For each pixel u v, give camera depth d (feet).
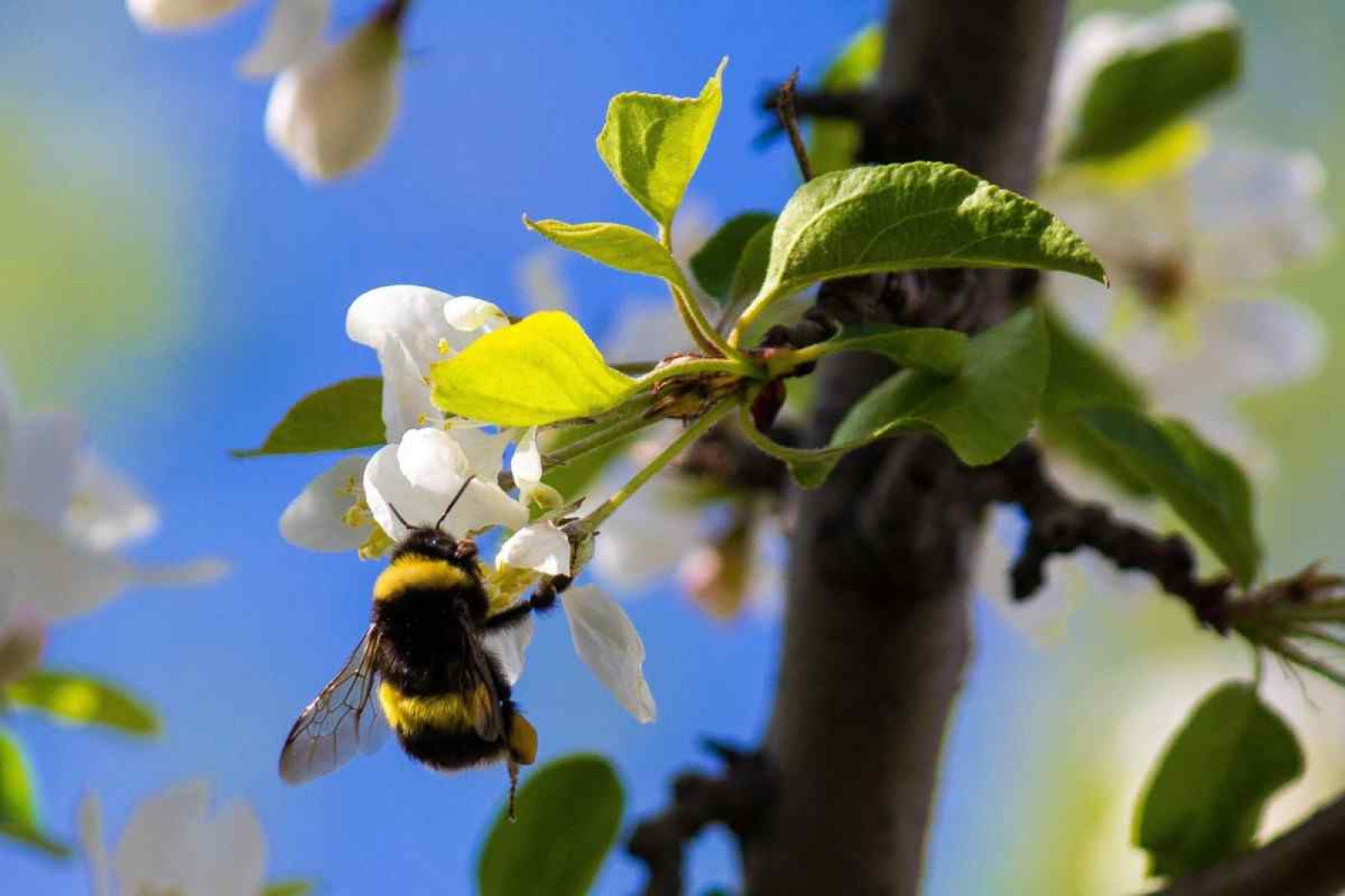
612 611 1.30
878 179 1.25
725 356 1.28
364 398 1.32
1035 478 1.50
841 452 1.29
